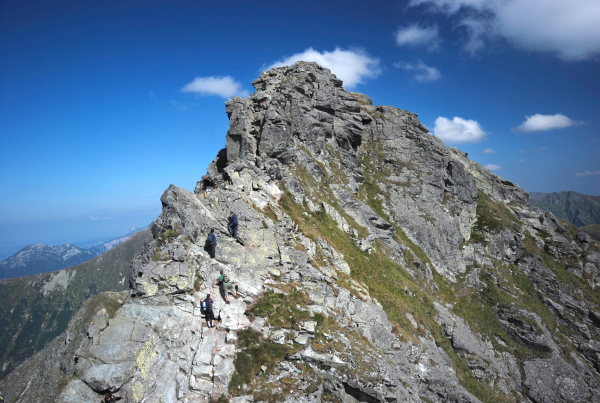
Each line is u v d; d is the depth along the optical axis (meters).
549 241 64.62
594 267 60.66
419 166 61.25
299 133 48.59
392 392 22.19
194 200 26.75
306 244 33.56
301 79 51.97
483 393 34.09
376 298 34.72
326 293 27.97
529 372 40.28
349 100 59.09
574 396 38.44
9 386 19.56
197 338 20.06
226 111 44.34
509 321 46.38
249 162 39.59
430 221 56.00
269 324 22.28
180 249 22.94
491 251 57.16
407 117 66.75
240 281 24.44
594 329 49.34
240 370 19.50
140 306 19.91
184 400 17.58
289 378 20.27
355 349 23.30
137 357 17.34
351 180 52.81
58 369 17.25
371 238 44.56
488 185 72.56
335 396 20.69
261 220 30.31
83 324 21.05
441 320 39.81
